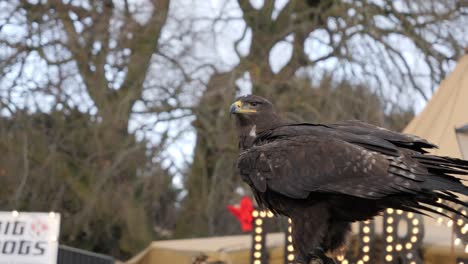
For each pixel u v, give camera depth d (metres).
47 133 18.19
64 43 18.14
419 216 10.33
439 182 6.52
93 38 18.30
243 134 7.94
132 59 18.42
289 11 19.33
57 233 9.62
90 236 18.62
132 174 18.16
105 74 18.33
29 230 9.59
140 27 18.48
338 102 17.83
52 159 17.94
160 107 18.00
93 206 18.02
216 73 18.38
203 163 18.36
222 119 17.88
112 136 17.94
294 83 18.34
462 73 12.48
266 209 7.83
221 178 18.30
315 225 7.05
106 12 18.58
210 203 18.00
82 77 18.22
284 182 7.06
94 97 18.17
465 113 11.87
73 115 18.28
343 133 7.18
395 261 10.32
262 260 11.08
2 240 9.56
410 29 18.11
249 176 7.27
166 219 19.16
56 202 18.11
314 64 18.72
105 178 17.55
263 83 18.69
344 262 10.45
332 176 6.89
